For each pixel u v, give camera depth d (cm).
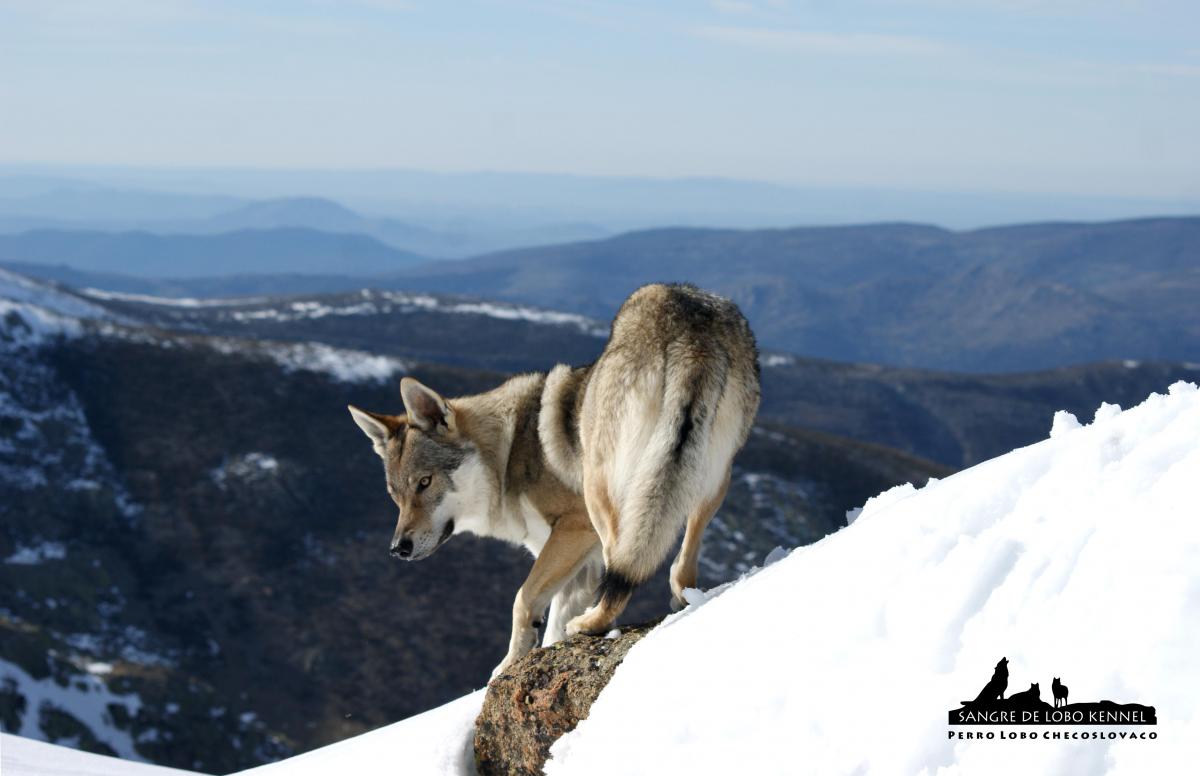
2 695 3016
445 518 684
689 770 349
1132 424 356
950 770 271
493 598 5278
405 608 5094
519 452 673
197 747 3391
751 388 572
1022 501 350
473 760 540
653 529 525
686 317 555
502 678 520
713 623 414
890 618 334
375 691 4419
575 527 628
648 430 543
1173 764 233
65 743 2975
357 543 5616
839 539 418
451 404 687
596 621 532
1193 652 252
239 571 5147
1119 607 275
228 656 4512
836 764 301
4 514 5053
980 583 316
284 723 4078
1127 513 304
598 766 394
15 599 4428
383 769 562
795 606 378
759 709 343
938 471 7831
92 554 5000
